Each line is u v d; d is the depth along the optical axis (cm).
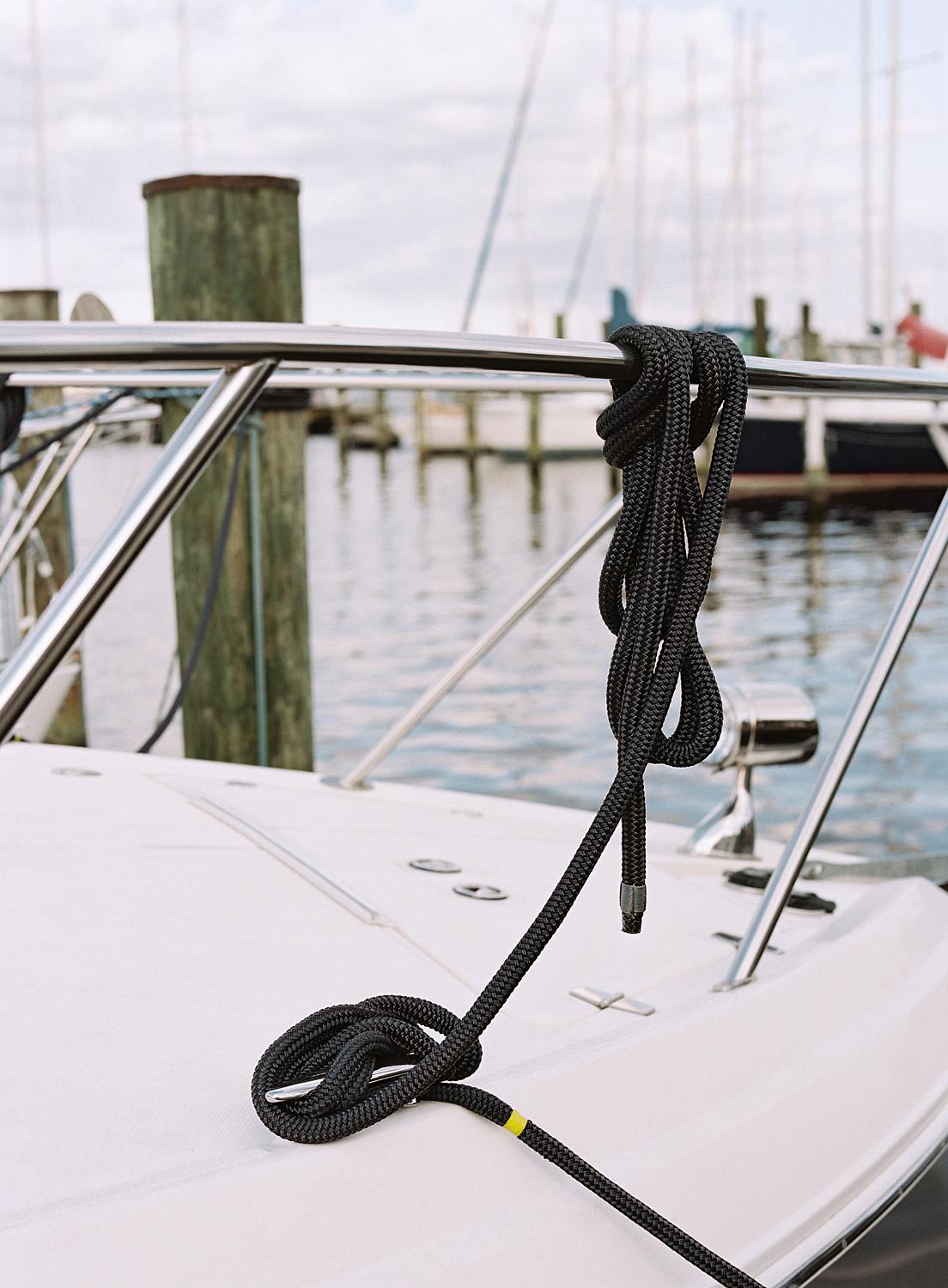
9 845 144
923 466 2147
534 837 179
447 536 1808
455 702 808
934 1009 138
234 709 357
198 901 132
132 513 93
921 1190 120
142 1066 99
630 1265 98
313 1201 87
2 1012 105
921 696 816
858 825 569
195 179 341
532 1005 121
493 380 199
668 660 96
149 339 91
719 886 169
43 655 90
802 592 1279
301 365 98
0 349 86
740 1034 120
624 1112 107
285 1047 95
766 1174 111
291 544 361
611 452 103
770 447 2138
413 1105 96
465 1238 91
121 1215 80
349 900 136
